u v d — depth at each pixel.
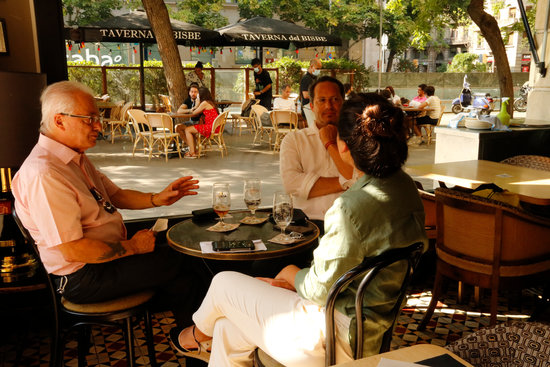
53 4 3.06
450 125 5.39
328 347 1.60
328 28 21.23
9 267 2.64
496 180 3.37
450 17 14.99
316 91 2.85
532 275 2.77
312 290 1.63
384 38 21.16
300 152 2.94
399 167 1.57
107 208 2.42
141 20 10.80
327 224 1.59
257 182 2.61
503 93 8.50
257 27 12.52
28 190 2.14
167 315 3.34
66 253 2.16
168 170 7.09
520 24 12.80
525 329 1.46
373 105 1.56
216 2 19.52
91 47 16.03
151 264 2.34
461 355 1.50
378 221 1.52
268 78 10.87
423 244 1.59
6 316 3.02
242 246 2.19
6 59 3.04
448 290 3.73
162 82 12.71
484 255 2.77
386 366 1.11
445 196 2.82
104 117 10.98
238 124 12.19
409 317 3.28
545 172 3.65
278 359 1.75
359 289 1.52
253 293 1.84
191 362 2.54
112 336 3.05
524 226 2.68
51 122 2.24
